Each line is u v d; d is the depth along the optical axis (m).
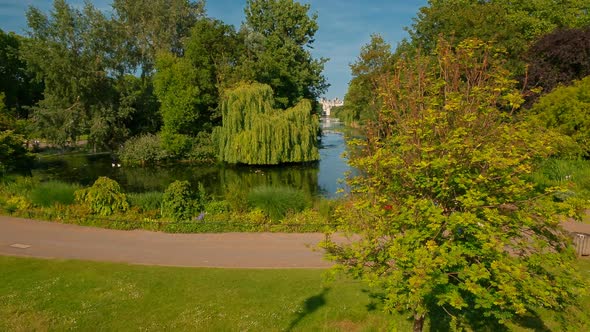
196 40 42.59
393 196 6.64
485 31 31.42
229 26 43.62
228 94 37.97
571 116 22.47
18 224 16.28
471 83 7.68
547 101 23.92
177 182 17.20
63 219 16.73
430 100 7.09
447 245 5.79
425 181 6.16
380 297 9.12
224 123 38.50
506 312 6.07
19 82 56.97
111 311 9.05
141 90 50.12
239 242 14.54
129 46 47.38
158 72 42.03
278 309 9.16
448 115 6.71
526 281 5.55
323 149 50.09
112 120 43.56
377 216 6.61
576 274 5.85
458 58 7.86
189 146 41.22
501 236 5.67
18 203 17.97
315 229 15.77
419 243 5.96
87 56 42.66
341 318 8.82
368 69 41.34
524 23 39.53
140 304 9.39
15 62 54.09
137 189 29.00
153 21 49.47
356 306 9.27
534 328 8.40
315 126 38.91
